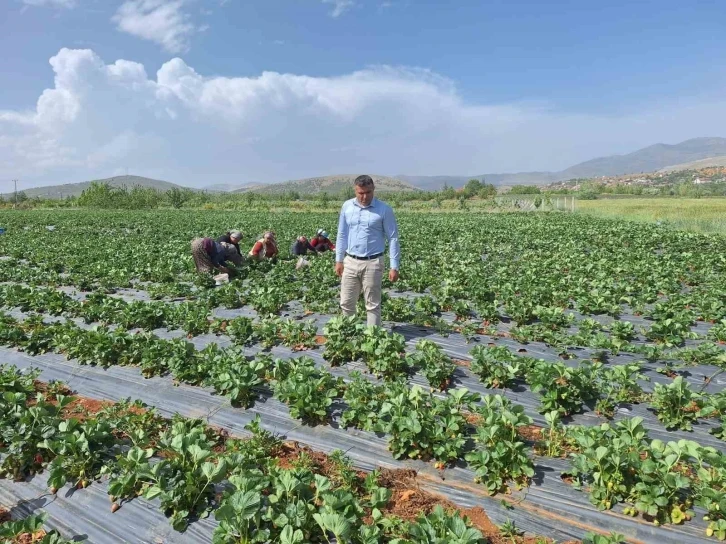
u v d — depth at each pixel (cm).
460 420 541
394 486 494
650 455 457
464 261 1705
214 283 1422
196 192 9788
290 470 461
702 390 695
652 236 2356
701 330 994
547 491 468
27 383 735
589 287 1277
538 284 1291
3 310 1159
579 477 475
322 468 530
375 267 862
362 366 780
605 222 3359
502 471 484
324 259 1638
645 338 926
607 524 426
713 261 1666
